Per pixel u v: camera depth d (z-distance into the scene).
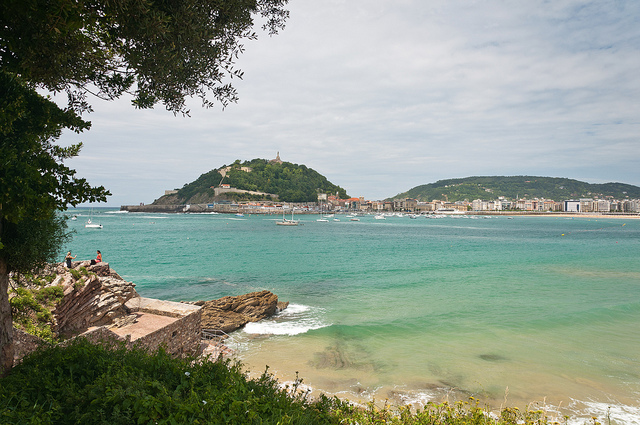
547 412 13.23
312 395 14.48
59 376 6.27
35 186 5.27
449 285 39.28
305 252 75.50
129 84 7.74
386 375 16.61
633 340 21.17
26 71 5.88
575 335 22.08
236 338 21.69
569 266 54.06
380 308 29.02
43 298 13.36
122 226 172.12
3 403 5.36
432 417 7.61
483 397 14.54
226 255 68.88
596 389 15.14
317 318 26.08
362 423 6.82
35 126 6.64
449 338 21.70
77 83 7.52
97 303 15.58
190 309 17.75
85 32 6.58
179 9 6.56
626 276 44.59
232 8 7.57
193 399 5.59
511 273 47.59
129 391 5.50
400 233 151.25
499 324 24.44
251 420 5.32
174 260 61.34
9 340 7.23
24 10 4.79
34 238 7.44
